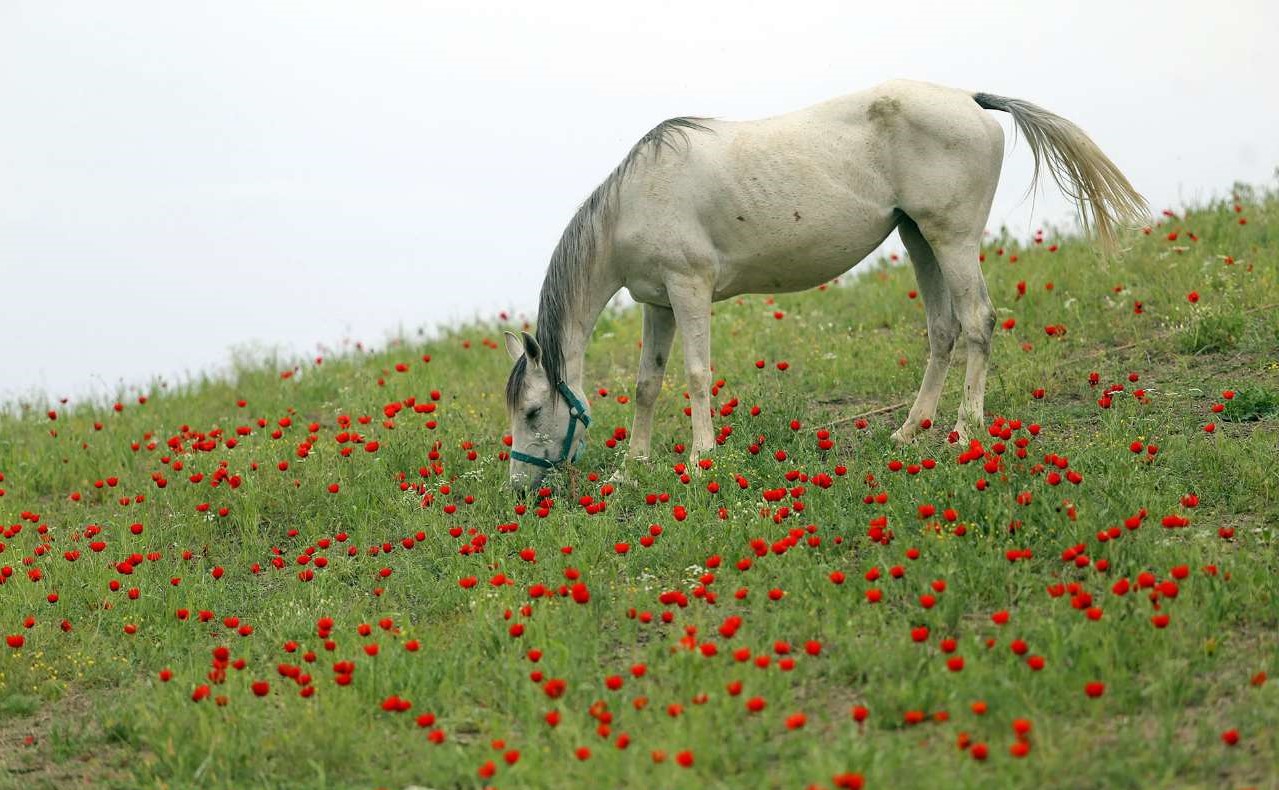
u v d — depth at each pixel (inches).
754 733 269.7
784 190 438.3
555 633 328.2
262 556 445.4
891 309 660.1
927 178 438.0
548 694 275.6
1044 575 331.9
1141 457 398.0
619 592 358.3
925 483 379.2
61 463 564.7
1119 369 513.7
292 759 286.7
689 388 447.5
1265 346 508.4
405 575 400.2
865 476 398.9
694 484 416.2
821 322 665.0
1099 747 253.6
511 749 268.5
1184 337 526.0
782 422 467.5
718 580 355.6
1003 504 356.8
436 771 272.1
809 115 450.0
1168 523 327.3
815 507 388.8
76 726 331.0
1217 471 387.9
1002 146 449.4
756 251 447.2
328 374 708.0
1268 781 236.7
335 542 451.5
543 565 381.1
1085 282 620.4
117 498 509.0
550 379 444.1
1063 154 450.0
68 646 379.9
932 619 311.1
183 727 303.6
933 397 462.3
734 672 288.5
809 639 315.3
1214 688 273.7
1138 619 293.6
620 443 505.4
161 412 666.2
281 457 518.3
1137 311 541.3
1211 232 679.7
